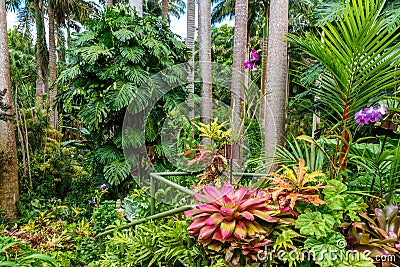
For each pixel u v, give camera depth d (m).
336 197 1.32
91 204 4.11
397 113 1.53
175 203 1.74
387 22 2.51
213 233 1.26
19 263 1.96
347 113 1.53
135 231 1.87
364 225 1.25
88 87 3.67
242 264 1.25
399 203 1.56
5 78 4.44
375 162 1.51
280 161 1.67
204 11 5.12
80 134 9.33
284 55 3.05
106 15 3.87
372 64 1.37
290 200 1.35
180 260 1.47
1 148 4.37
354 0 1.33
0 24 4.34
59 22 10.49
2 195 4.35
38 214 4.18
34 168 5.25
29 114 6.10
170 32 4.08
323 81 1.72
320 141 1.99
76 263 2.96
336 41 1.42
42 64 10.37
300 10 9.65
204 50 5.12
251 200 1.32
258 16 10.59
